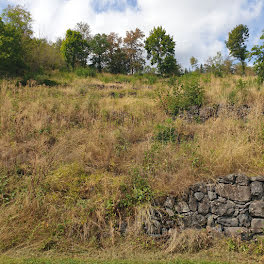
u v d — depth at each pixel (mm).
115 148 6516
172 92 10281
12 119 8031
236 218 4723
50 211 4820
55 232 4598
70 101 9906
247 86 10586
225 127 7277
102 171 5801
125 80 20406
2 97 9844
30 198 4988
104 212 4805
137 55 36531
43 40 22062
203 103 9453
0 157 6203
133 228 4680
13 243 4387
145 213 4789
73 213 4793
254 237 4520
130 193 5129
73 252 4316
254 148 5945
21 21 20031
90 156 6207
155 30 30531
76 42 25750
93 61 33781
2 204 5000
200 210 4840
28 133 7379
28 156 6449
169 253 4309
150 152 5922
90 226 4684
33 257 4102
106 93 12734
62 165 6062
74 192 5242
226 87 11109
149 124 8266
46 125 7805
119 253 4301
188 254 4270
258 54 11656
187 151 6113
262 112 8367
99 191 5238
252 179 4871
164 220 4773
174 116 9094
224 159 5410
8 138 7012
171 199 4922
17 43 17609
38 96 10617
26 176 5695
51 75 19375
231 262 4016
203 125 8211
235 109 8742
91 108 9453
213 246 4438
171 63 29578
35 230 4531
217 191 4914
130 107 9734
